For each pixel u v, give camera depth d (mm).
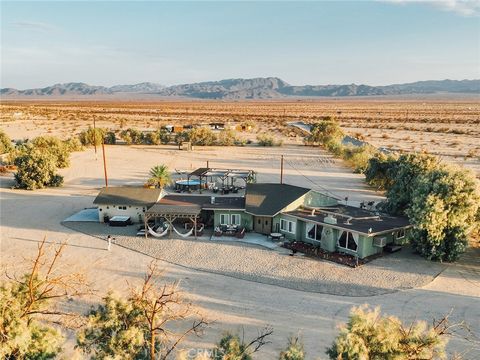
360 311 14883
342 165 70625
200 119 163875
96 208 45094
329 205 39656
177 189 54562
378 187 52844
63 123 137500
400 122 150750
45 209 44875
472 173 32062
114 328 14891
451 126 133750
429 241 31031
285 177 60812
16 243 34531
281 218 36750
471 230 31016
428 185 31734
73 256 31984
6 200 48344
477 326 22547
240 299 25594
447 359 19438
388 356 13977
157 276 28594
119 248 33875
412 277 28719
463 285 27609
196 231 36906
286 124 138500
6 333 12227
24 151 58844
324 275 29078
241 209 37469
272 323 22844
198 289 26859
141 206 39594
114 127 126938
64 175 62062
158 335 16078
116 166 69312
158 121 151875
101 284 27219
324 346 20438
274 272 29562
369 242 32062
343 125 139125
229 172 56188
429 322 22859
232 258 31969
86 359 18500
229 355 14922
